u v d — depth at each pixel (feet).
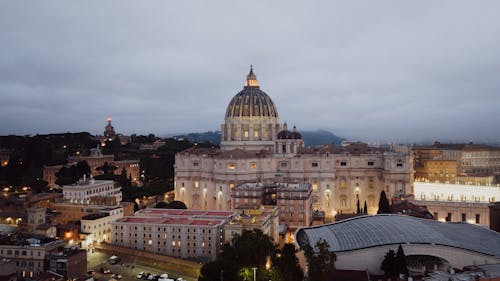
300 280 460.55
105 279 507.30
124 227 625.41
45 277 477.77
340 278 433.48
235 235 525.75
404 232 484.33
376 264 462.60
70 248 534.78
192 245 601.62
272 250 495.82
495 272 400.67
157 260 582.76
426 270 457.68
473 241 488.44
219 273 451.94
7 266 468.34
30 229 637.71
